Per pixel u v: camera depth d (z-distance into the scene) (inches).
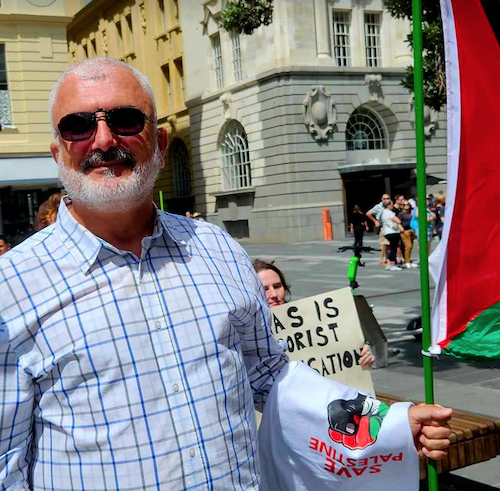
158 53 1581.0
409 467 93.0
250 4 409.4
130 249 80.5
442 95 406.9
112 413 73.4
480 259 110.3
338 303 153.1
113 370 73.8
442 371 294.2
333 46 1221.1
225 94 1315.2
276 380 95.7
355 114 1247.5
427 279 105.3
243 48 1259.8
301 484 95.9
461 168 110.5
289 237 1189.1
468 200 110.4
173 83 1534.2
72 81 79.7
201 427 76.4
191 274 81.8
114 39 1742.1
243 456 80.6
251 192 1268.5
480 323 108.9
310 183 1193.4
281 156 1192.8
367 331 278.1
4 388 72.5
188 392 76.5
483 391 260.2
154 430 74.2
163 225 82.4
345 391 95.9
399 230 707.4
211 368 78.5
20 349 73.6
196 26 1423.5
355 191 1248.8
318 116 1187.3
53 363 73.1
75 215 80.8
